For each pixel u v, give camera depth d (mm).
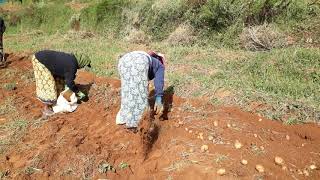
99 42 12438
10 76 8680
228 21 10453
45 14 18281
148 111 5176
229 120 5375
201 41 10578
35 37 15398
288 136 5031
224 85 6547
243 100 5895
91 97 6953
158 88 5270
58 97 6516
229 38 10031
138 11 13391
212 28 10695
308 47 8508
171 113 5797
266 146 4816
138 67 5051
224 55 8680
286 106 5617
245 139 4953
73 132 5852
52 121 6199
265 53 8102
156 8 12750
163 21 12336
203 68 7840
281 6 9844
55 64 6125
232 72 7465
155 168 4805
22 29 18406
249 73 7297
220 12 10508
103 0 15922
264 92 6164
